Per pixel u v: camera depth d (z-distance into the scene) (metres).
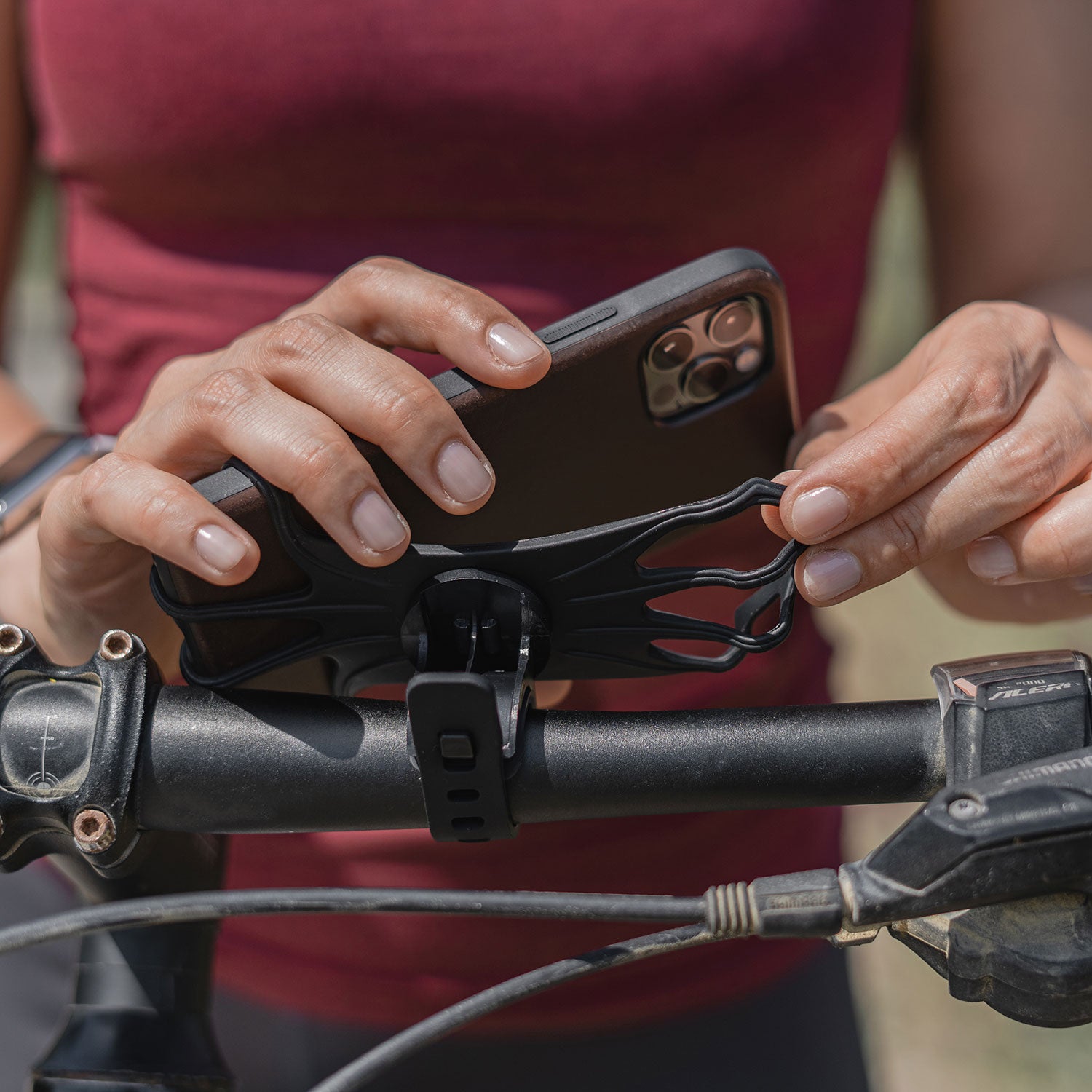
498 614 0.68
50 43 1.12
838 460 0.68
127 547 0.84
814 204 1.15
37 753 0.65
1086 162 1.26
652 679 1.16
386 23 1.03
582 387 0.72
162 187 1.12
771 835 1.31
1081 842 0.57
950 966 0.62
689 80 1.04
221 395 0.69
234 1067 1.29
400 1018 1.25
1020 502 0.72
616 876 1.21
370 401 0.67
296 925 1.23
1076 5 1.27
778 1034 1.30
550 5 1.02
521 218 1.11
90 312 1.22
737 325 0.74
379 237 1.13
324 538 0.68
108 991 0.75
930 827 0.57
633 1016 1.25
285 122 1.06
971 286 1.33
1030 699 0.64
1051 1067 2.20
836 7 1.06
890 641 3.02
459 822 0.65
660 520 0.66
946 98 1.31
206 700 0.68
